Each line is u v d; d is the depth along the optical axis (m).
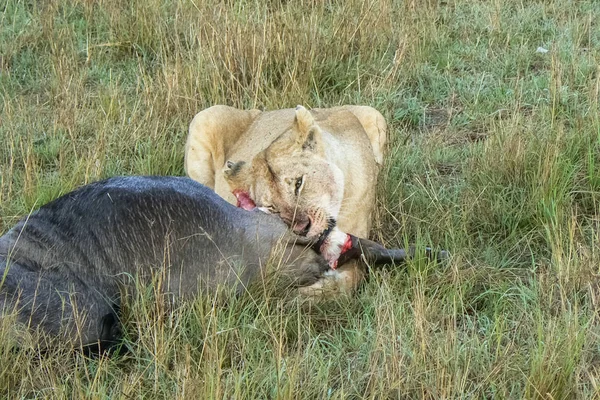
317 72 14.02
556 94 12.82
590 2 16.19
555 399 7.49
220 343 8.07
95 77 14.67
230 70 13.66
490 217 10.44
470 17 16.08
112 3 16.12
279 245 8.68
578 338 7.86
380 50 14.81
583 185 11.04
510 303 8.94
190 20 15.27
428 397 7.45
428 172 11.57
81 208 8.47
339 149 9.59
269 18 14.64
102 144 11.75
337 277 9.05
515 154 11.14
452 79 14.11
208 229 8.54
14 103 13.62
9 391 7.72
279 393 7.36
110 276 8.29
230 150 10.90
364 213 9.65
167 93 13.16
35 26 15.77
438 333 8.36
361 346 8.24
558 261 9.05
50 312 8.04
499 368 7.68
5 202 10.73
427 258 9.44
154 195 8.52
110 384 7.88
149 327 7.96
